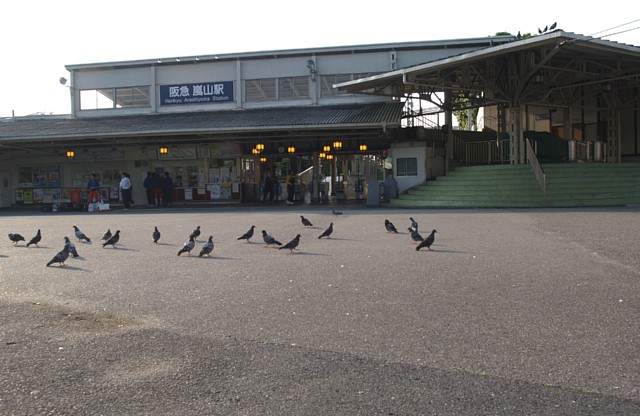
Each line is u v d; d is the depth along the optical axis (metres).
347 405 4.11
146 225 18.36
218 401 4.20
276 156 34.88
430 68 24.56
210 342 5.57
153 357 5.14
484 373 4.67
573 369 4.73
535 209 21.25
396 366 4.86
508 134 29.42
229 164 33.62
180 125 30.22
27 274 9.46
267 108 33.88
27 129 32.56
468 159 31.22
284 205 30.16
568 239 12.39
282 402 4.18
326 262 10.23
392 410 4.02
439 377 4.61
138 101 36.03
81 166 35.19
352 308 6.80
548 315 6.34
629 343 5.34
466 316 6.36
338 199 34.12
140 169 34.47
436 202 25.19
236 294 7.67
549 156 28.27
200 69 34.97
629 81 31.86
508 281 8.15
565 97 31.73
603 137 34.97
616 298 7.01
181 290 7.99
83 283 8.59
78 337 5.76
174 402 4.20
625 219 16.17
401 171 29.61
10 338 5.73
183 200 33.97
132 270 9.73
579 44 22.30
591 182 24.89
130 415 4.00
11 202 35.91
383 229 15.73
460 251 11.20
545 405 4.07
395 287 7.92
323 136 32.03
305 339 5.63
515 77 27.22
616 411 3.96
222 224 18.02
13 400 4.25
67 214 26.61
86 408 4.11
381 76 26.31
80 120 34.91
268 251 11.90
